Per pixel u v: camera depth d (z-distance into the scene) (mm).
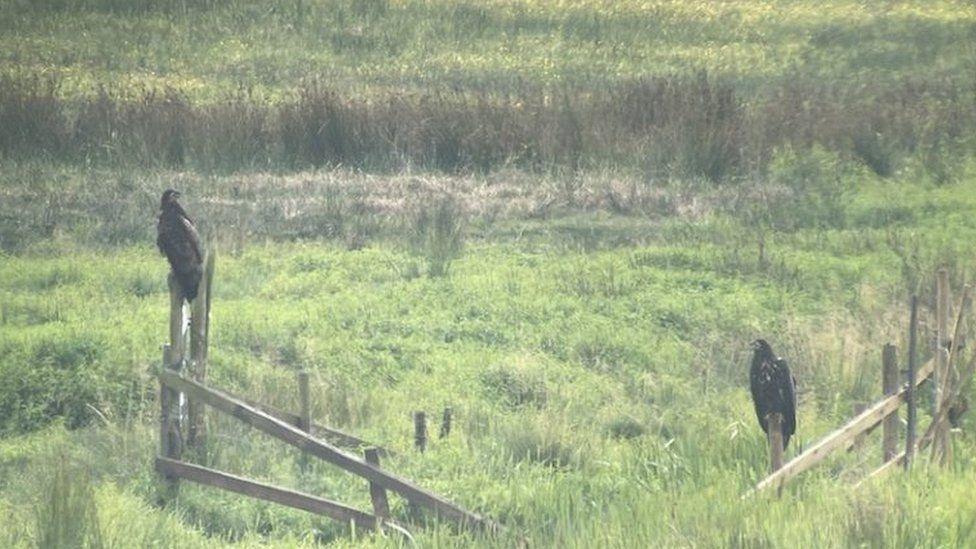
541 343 61906
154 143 93812
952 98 112562
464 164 95750
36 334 57156
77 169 92062
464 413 52938
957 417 46906
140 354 55938
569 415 53344
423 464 46250
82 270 70312
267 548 39438
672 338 63375
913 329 43531
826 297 69438
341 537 40781
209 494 43750
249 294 68000
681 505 39594
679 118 96875
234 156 93938
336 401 52719
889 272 72688
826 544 35344
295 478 45062
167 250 44688
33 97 96562
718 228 81625
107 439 48125
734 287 70500
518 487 43000
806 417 52844
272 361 58188
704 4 156625
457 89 113312
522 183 91500
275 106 103938
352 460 40688
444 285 68938
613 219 84625
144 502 42094
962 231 81250
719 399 55750
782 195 88250
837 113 102875
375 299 66250
